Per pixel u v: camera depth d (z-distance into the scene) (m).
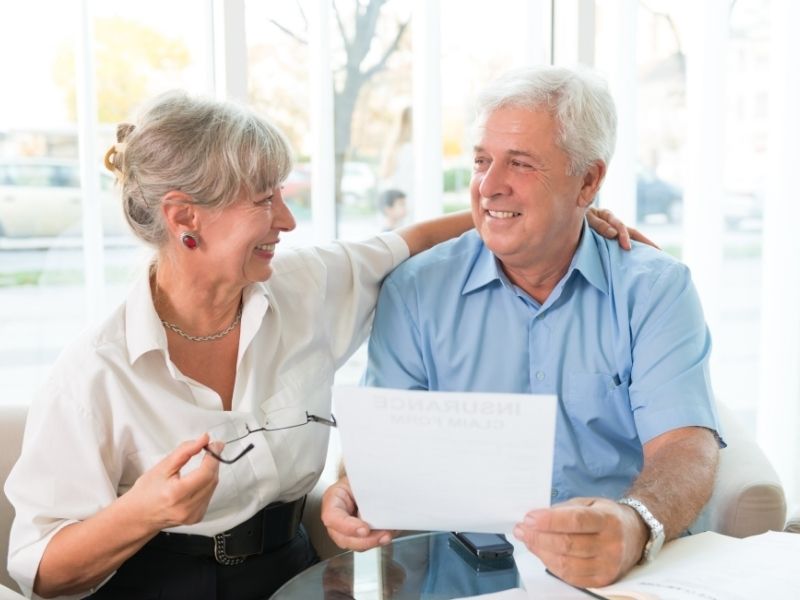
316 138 2.06
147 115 1.34
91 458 1.33
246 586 1.46
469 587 1.15
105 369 1.34
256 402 1.45
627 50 2.33
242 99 1.99
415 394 1.01
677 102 2.45
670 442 1.43
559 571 1.08
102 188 1.94
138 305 1.38
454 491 1.06
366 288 1.69
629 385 1.57
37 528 1.30
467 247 1.70
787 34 2.44
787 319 2.52
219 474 1.40
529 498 1.05
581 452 1.60
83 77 1.88
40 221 1.91
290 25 2.03
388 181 2.16
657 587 1.05
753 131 2.55
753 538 1.20
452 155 2.20
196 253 1.37
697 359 1.51
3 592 1.21
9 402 1.92
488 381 1.64
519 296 1.62
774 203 2.51
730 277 2.62
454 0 2.15
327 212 2.08
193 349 1.44
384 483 1.08
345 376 2.19
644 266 1.60
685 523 1.25
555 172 1.49
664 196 2.49
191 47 1.97
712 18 2.36
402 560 1.25
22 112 1.86
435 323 1.65
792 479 2.55
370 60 2.11
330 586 1.17
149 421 1.38
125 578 1.42
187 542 1.42
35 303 1.93
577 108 1.48
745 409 2.62
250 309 1.44
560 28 2.34
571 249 1.59
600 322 1.59
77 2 1.86
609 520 1.08
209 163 1.31
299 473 1.50
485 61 2.19
